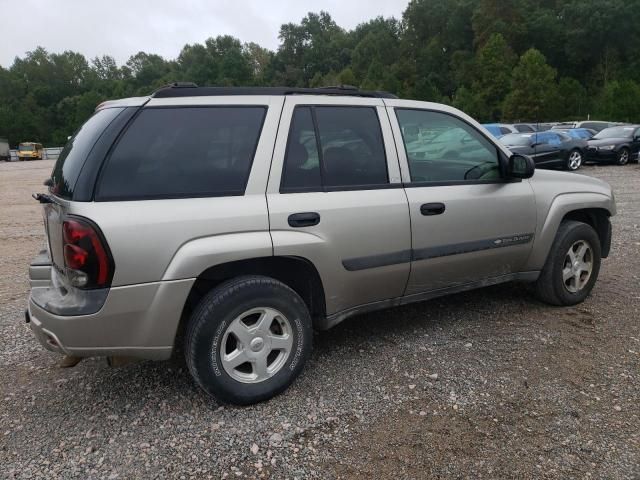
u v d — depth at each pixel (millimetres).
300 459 2674
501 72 61406
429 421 2967
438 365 3619
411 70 86375
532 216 4301
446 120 4000
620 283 5320
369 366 3631
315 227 3240
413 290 3842
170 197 2895
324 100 3443
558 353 3758
